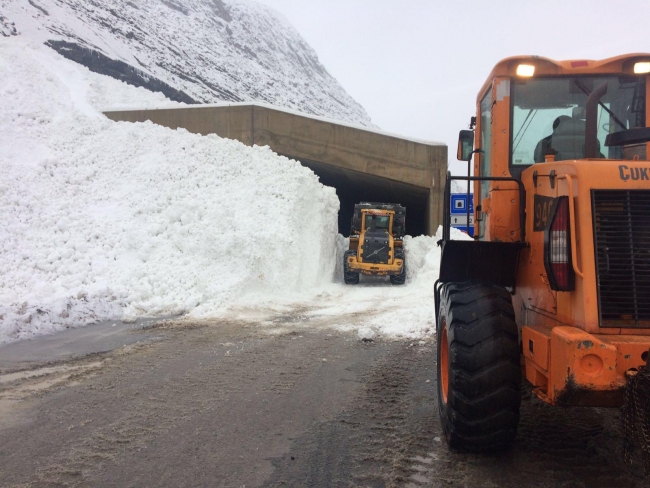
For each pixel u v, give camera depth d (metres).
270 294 11.91
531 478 3.23
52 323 8.20
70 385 5.25
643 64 3.91
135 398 4.85
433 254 17.77
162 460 3.53
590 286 2.89
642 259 2.90
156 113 21.84
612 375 2.65
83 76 24.52
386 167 21.58
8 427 4.11
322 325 8.83
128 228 12.26
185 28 112.75
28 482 3.21
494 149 4.15
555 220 3.09
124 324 8.65
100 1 94.69
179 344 7.21
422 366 6.10
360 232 18.72
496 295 3.51
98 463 3.48
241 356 6.55
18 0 70.25
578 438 3.85
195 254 11.95
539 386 3.12
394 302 11.97
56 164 15.12
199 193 14.28
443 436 3.92
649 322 2.86
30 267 10.15
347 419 4.33
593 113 3.49
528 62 4.08
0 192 12.84
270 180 15.30
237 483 3.22
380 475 3.31
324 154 21.86
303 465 3.46
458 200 13.29
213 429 4.10
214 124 21.94
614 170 2.98
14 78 19.97
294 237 13.74
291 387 5.24
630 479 3.20
